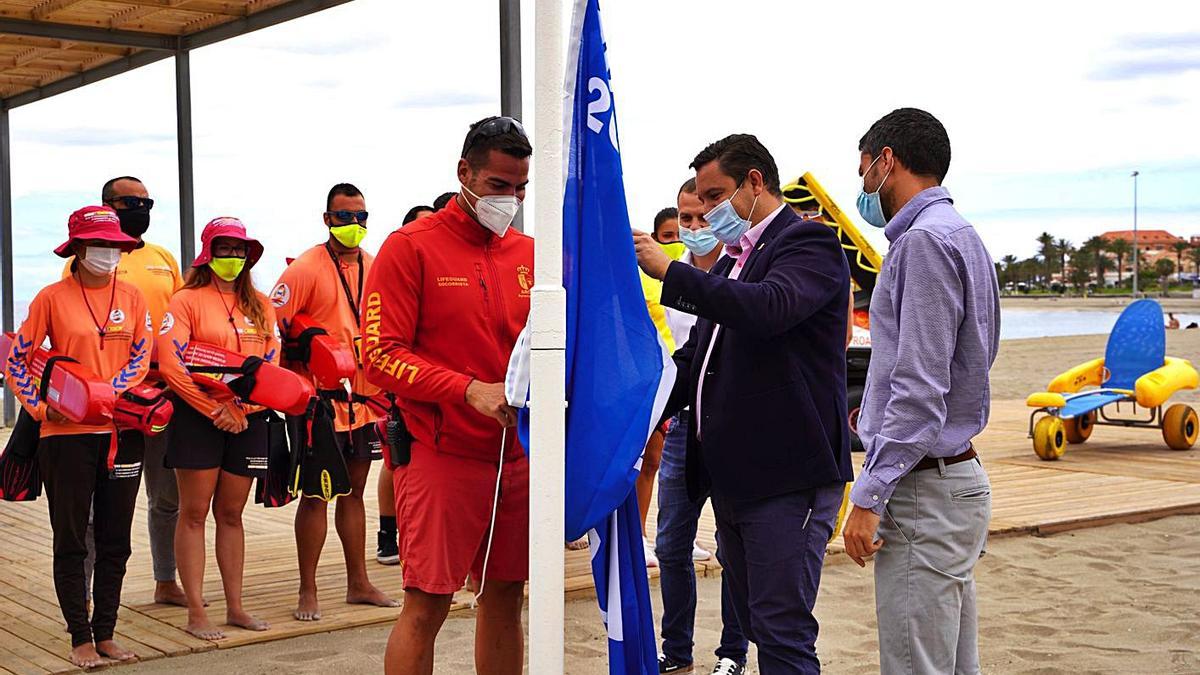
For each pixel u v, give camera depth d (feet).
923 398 9.68
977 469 10.28
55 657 16.40
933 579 10.14
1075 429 39.55
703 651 16.87
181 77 35.24
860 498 9.98
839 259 11.25
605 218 9.71
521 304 12.02
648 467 20.03
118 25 33.60
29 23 32.48
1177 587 20.54
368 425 18.97
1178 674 15.74
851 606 19.25
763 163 11.66
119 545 16.38
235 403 17.28
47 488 16.01
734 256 12.46
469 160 11.59
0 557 23.25
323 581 20.99
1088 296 437.58
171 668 16.03
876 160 10.52
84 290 16.24
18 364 15.90
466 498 11.54
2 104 46.50
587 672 15.84
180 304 17.11
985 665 16.15
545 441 8.62
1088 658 16.44
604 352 9.67
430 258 11.60
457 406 11.44
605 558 10.29
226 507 17.72
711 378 11.52
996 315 10.40
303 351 18.48
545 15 8.60
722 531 11.76
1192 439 38.04
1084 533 25.17
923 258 9.78
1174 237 526.16
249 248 17.66
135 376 16.40
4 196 46.91
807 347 11.20
